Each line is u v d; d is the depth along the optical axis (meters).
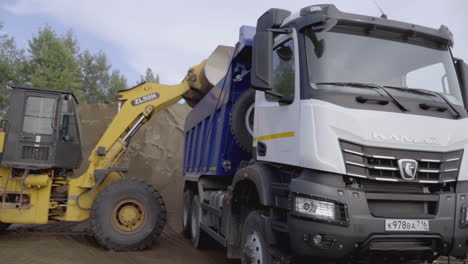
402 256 3.82
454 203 3.84
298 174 4.03
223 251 7.55
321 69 4.11
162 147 22.39
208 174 7.30
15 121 7.86
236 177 5.21
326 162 3.68
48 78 34.78
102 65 58.00
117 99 8.72
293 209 3.76
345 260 3.69
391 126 3.82
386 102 3.91
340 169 3.66
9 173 7.85
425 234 3.68
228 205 5.48
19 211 7.77
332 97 3.88
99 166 8.23
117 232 7.34
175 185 19.03
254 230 4.52
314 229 3.59
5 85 33.94
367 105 3.90
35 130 7.95
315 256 3.64
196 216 8.03
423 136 3.89
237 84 6.43
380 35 4.43
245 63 6.41
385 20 4.45
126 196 7.48
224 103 6.59
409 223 3.63
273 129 4.56
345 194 3.61
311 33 4.25
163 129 23.33
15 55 38.78
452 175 3.96
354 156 3.74
